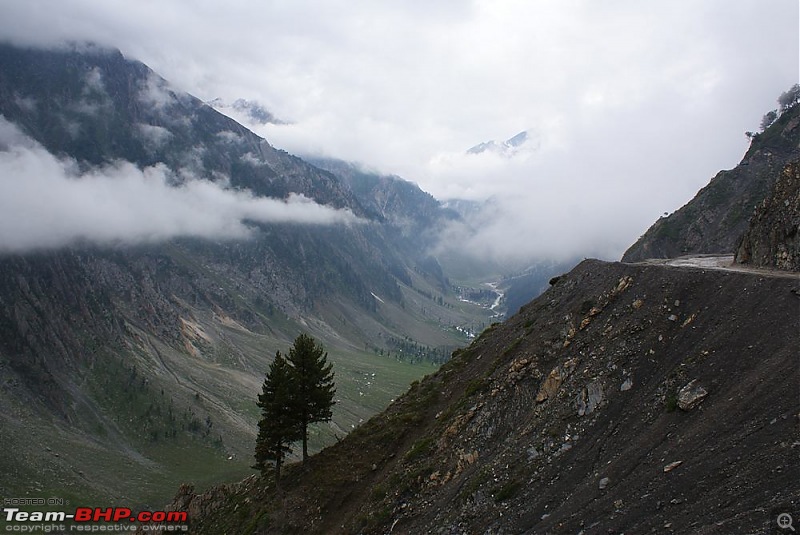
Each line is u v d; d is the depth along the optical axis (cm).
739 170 16625
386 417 6394
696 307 4303
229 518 6181
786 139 16438
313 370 6122
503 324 7194
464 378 6288
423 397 6469
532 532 3266
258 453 6028
